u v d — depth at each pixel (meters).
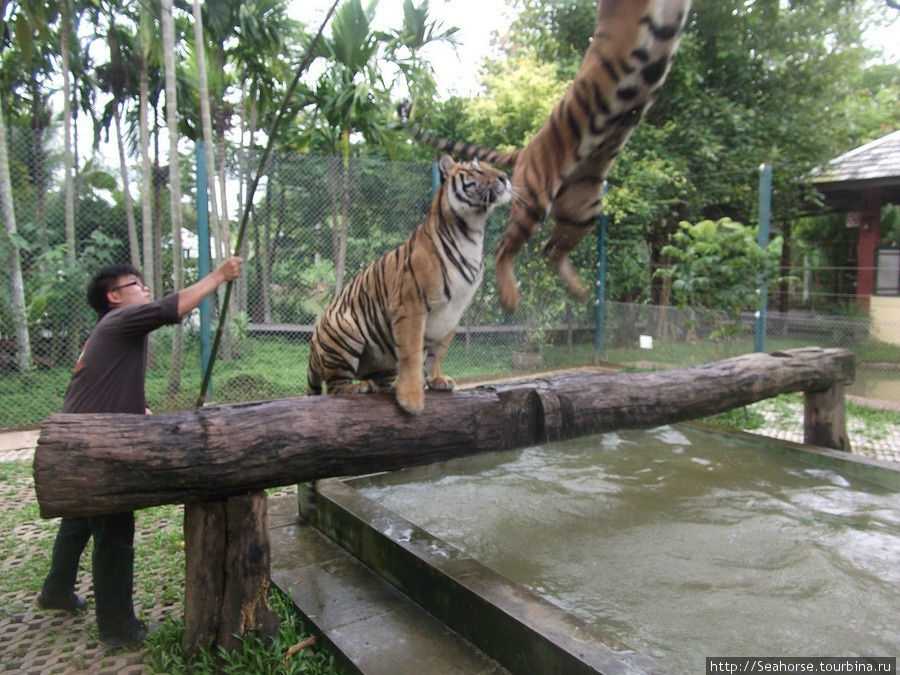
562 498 4.20
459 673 2.42
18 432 6.40
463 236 3.06
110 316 2.73
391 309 3.07
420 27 9.86
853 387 8.32
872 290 11.74
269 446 2.54
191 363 8.10
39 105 10.91
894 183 10.49
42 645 2.78
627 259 10.20
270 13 9.16
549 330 9.63
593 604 2.86
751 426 6.62
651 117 10.27
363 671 2.41
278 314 8.30
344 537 3.56
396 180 7.96
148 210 8.30
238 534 2.59
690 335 8.23
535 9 10.15
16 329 7.44
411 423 2.91
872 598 2.87
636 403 3.82
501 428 3.21
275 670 2.49
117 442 2.28
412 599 2.99
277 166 7.75
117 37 9.20
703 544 3.46
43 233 7.74
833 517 3.80
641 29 2.08
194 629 2.61
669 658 2.43
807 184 11.07
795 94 10.56
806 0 9.52
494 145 10.14
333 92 9.50
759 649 2.49
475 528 3.71
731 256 7.18
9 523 4.11
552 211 2.79
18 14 7.42
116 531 2.69
